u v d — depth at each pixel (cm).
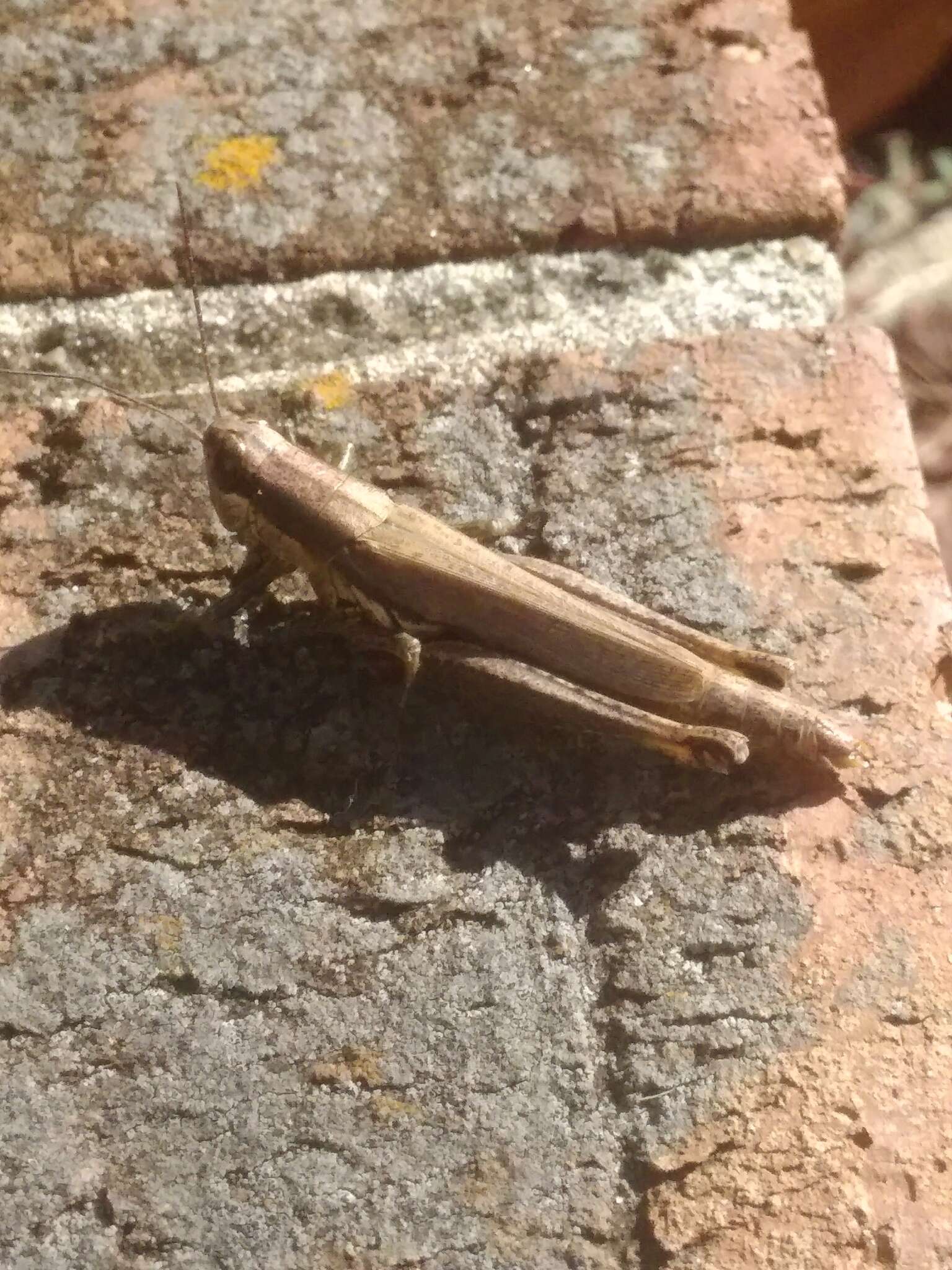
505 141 14
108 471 13
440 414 13
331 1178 12
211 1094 12
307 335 14
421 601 13
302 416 13
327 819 12
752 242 14
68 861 12
